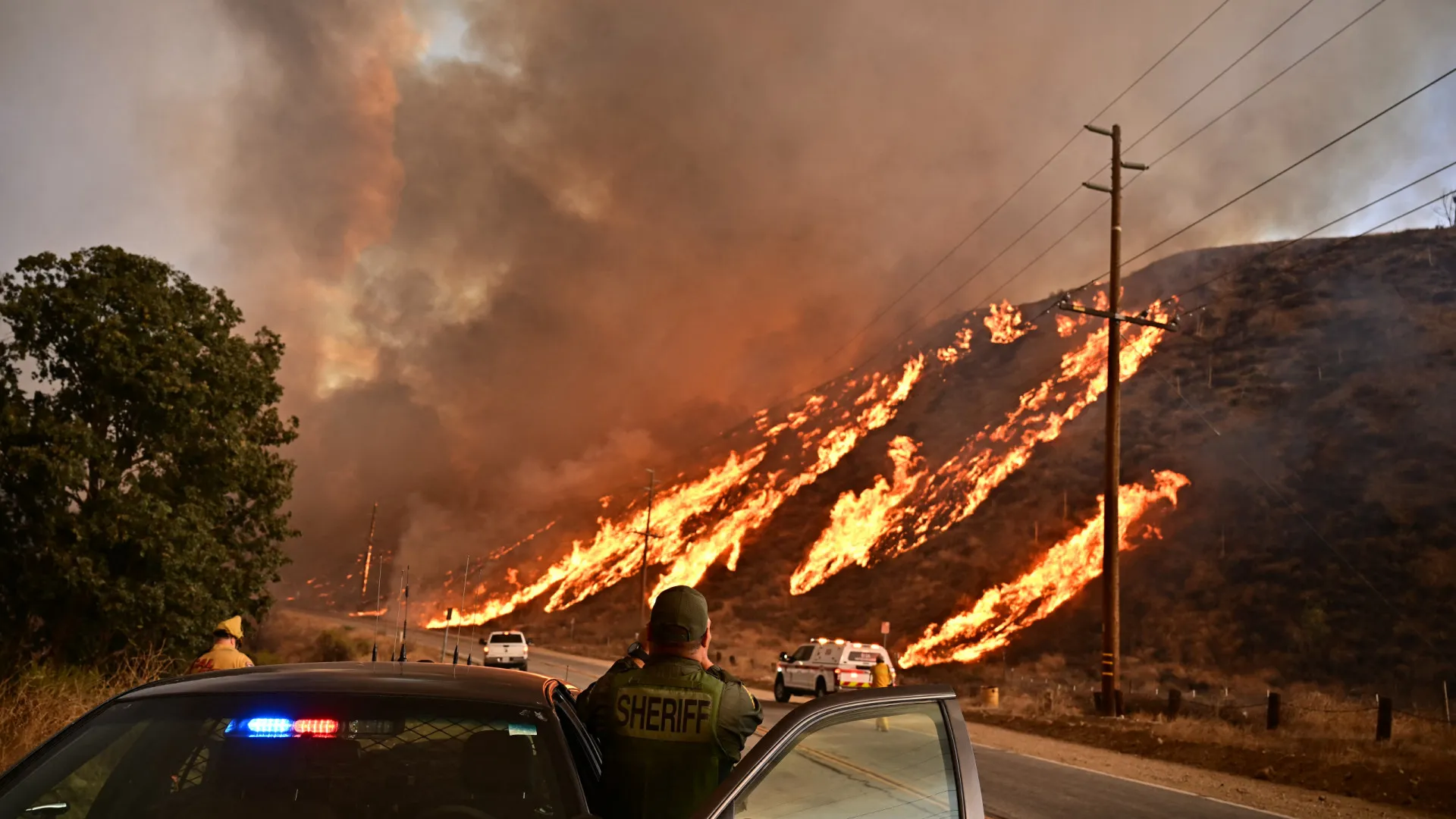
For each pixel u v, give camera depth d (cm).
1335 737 2197
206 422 2497
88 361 2352
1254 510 5341
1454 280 7419
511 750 386
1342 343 7131
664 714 431
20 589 2198
